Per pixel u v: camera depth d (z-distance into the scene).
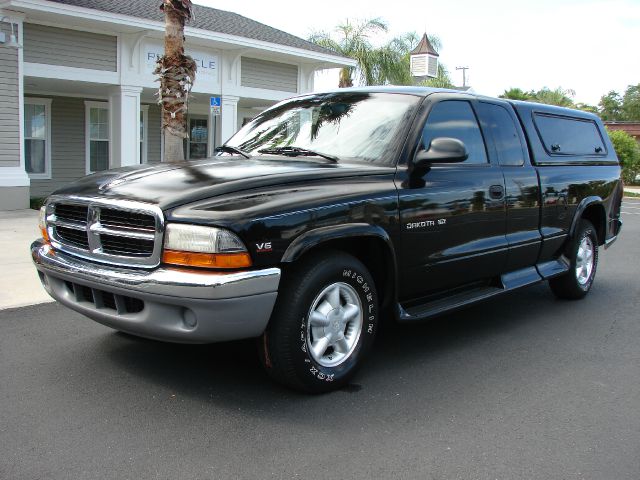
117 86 15.15
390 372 4.34
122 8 14.43
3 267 7.23
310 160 4.34
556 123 6.23
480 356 4.75
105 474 2.90
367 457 3.13
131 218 3.53
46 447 3.13
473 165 4.89
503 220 5.09
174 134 9.48
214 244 3.27
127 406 3.63
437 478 2.96
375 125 4.55
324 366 3.81
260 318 3.43
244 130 5.32
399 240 4.16
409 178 4.27
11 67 12.71
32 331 4.97
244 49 17.14
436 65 29.41
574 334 5.41
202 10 19.33
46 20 13.47
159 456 3.08
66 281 3.90
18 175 12.85
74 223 3.87
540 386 4.17
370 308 4.04
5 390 3.82
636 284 7.73
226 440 3.26
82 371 4.14
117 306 3.58
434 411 3.71
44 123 16.61
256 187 3.59
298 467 3.02
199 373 4.14
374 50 26.88
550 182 5.71
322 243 3.79
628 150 37.72
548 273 5.91
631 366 4.62
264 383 4.00
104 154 17.92
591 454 3.24
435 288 4.65
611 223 7.09
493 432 3.46
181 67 9.38
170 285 3.29
